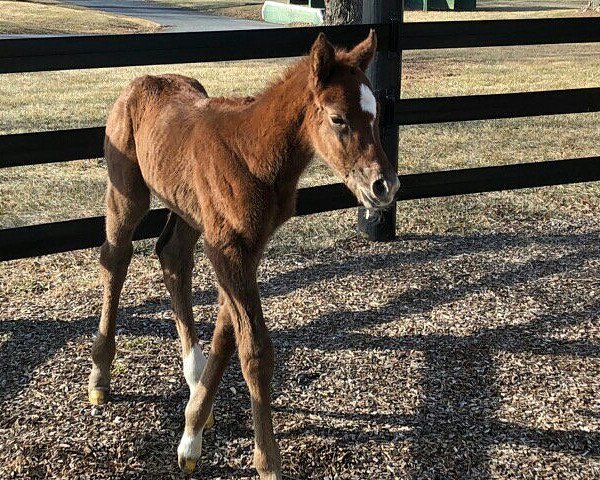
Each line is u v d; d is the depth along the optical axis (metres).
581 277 5.73
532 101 6.46
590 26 6.48
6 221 6.56
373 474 3.53
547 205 7.36
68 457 3.60
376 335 4.80
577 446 3.75
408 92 11.86
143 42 5.26
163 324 4.91
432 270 5.85
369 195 3.06
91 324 4.90
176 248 3.96
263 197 3.21
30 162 5.16
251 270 3.26
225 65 15.74
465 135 9.67
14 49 4.90
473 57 17.53
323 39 3.05
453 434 3.82
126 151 3.87
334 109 3.08
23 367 4.36
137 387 4.19
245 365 3.27
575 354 4.61
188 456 3.50
